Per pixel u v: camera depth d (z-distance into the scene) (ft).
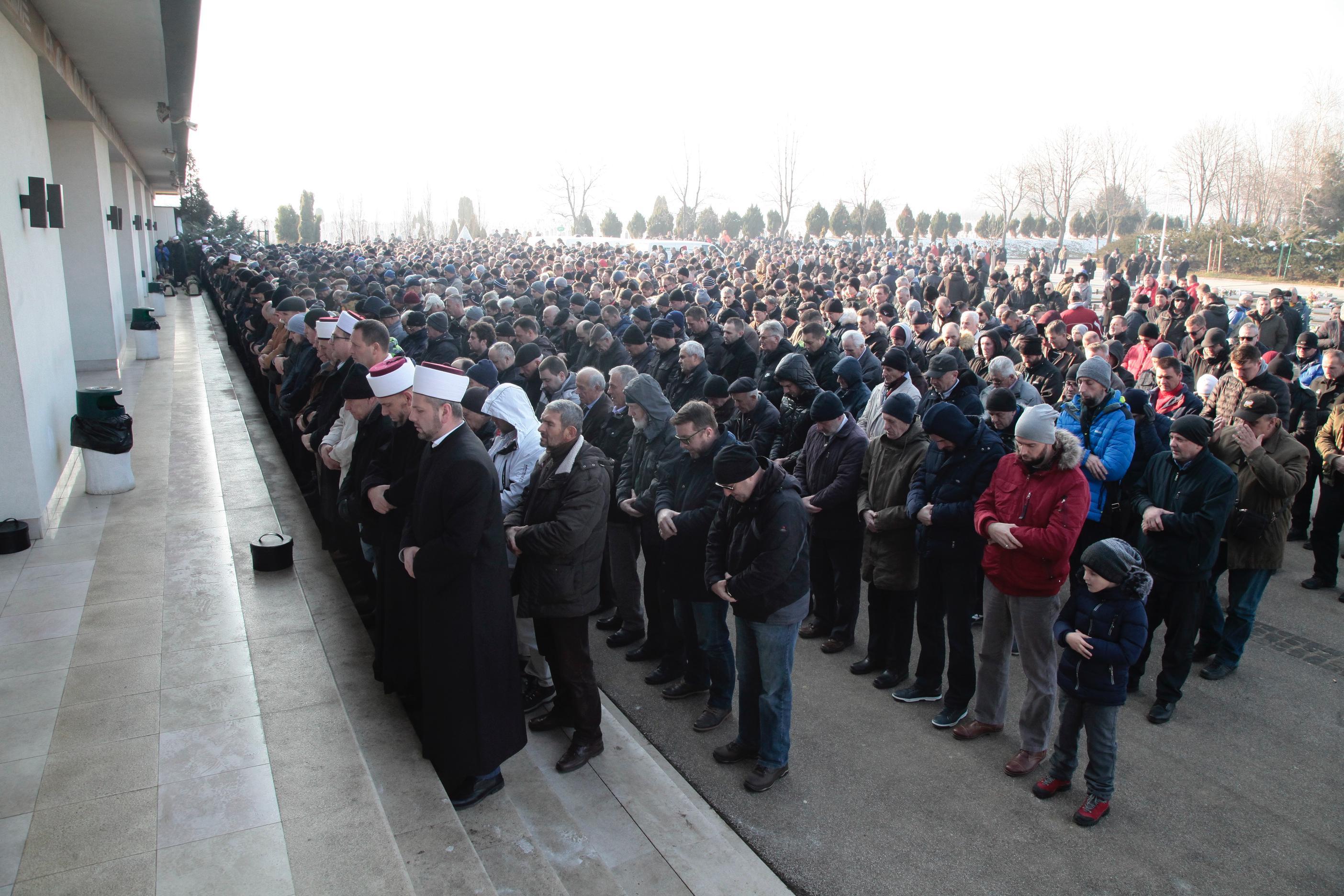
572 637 14.40
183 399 39.68
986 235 226.79
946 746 16.03
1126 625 13.37
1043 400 26.02
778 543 13.53
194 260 123.54
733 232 215.31
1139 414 19.70
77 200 44.80
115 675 14.75
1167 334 42.83
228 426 34.50
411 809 11.98
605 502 14.29
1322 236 141.59
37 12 29.48
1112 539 13.82
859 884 12.38
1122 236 202.69
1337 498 22.47
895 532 17.52
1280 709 17.33
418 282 50.21
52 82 36.60
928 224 227.40
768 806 14.20
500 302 41.83
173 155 76.48
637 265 83.82
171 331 65.10
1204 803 14.32
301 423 21.44
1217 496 16.19
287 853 10.47
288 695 14.29
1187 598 16.55
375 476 14.58
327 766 12.33
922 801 14.37
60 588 18.49
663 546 17.54
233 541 21.58
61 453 26.61
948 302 40.01
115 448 24.94
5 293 21.06
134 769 12.07
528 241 178.91
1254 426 18.53
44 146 29.09
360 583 19.19
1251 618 18.35
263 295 37.76
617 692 17.99
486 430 17.39
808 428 21.36
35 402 22.91
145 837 10.63
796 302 44.32
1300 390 26.94
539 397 25.76
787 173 200.54
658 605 18.37
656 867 12.43
